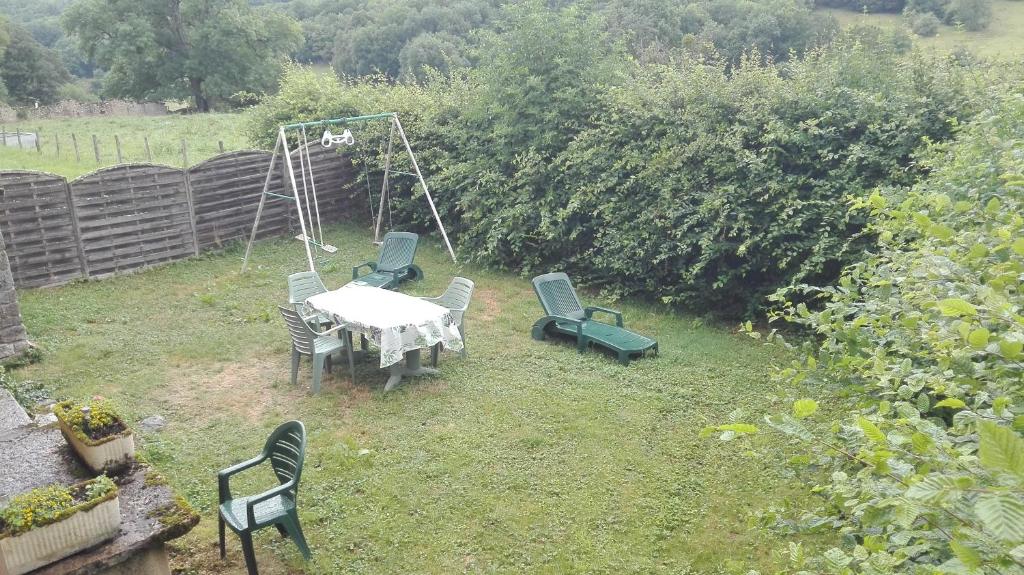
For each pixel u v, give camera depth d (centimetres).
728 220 924
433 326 766
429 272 1189
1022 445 147
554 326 908
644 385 769
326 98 1480
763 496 569
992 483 190
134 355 846
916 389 294
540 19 1141
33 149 2306
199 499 569
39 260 1037
